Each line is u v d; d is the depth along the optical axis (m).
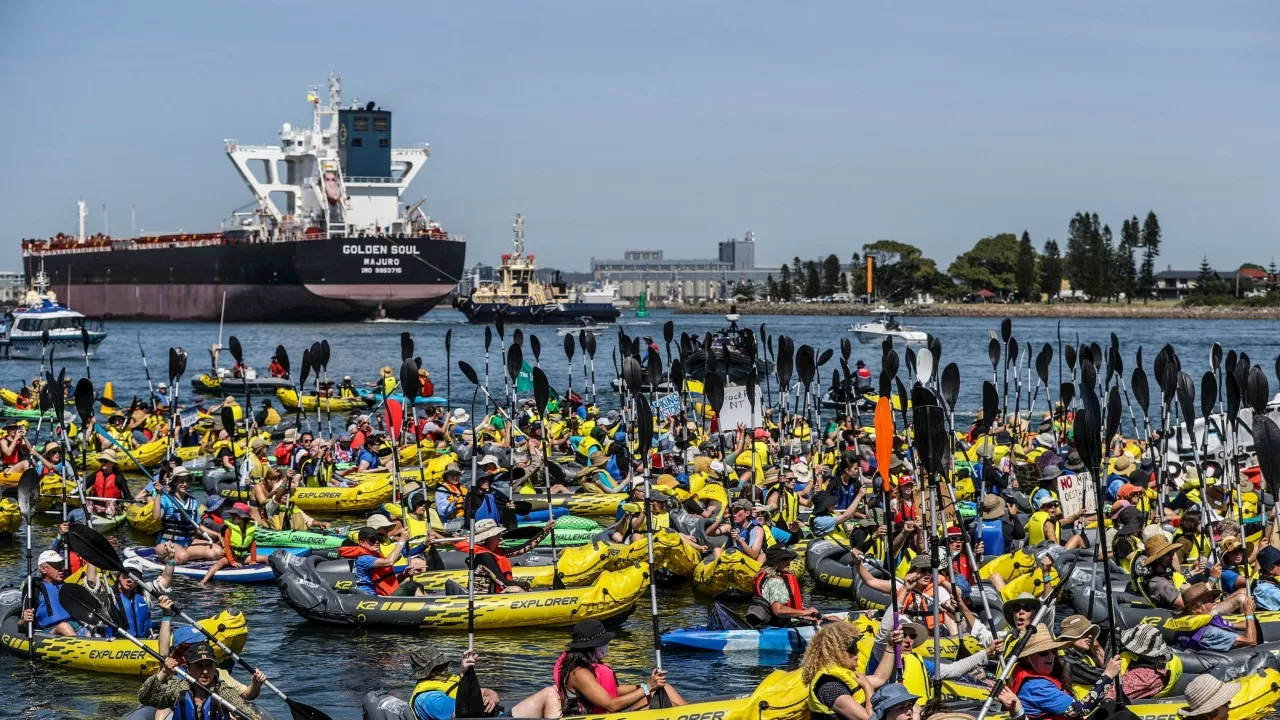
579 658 12.69
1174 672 13.32
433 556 20.31
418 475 29.95
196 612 19.70
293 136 151.75
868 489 26.09
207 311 146.75
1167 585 15.91
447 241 141.50
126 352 99.44
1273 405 30.81
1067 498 19.33
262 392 62.31
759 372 65.31
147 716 12.65
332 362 88.50
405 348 30.92
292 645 18.05
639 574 18.67
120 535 25.67
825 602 20.17
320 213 150.62
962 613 15.72
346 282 139.50
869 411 50.69
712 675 16.56
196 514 24.00
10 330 90.06
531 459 29.89
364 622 18.61
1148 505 23.02
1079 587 17.02
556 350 106.12
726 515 22.78
